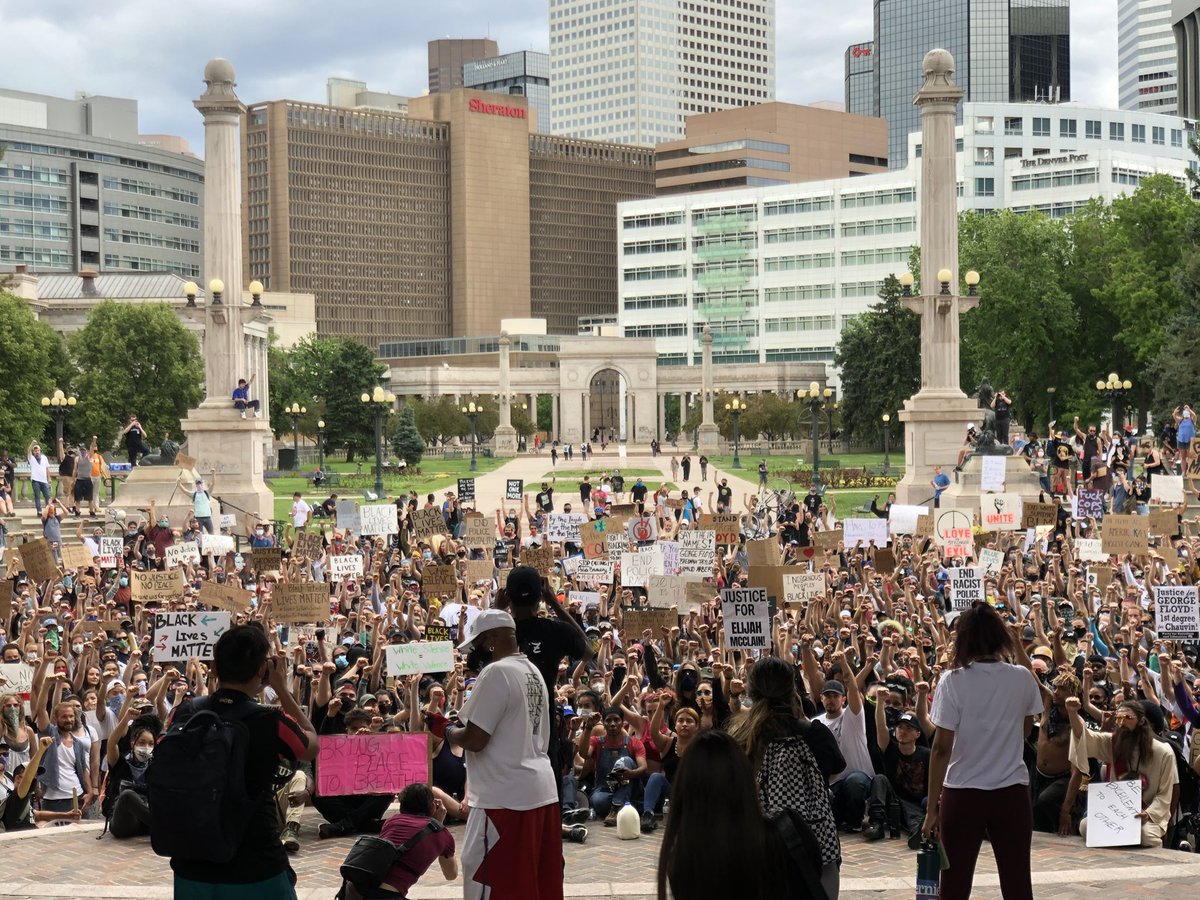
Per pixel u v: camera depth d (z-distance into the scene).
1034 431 128.12
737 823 7.41
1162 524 31.22
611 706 17.06
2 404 92.38
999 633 10.86
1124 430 92.62
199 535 41.41
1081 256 121.75
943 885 10.91
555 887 10.84
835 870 9.74
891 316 139.75
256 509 60.16
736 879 7.33
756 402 170.50
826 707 15.52
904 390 138.00
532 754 10.80
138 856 14.96
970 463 54.38
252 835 9.37
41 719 18.09
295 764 13.38
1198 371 84.31
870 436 153.62
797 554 37.28
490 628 10.91
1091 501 39.66
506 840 10.64
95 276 158.62
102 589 32.91
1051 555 34.06
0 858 14.94
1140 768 15.08
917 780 15.44
